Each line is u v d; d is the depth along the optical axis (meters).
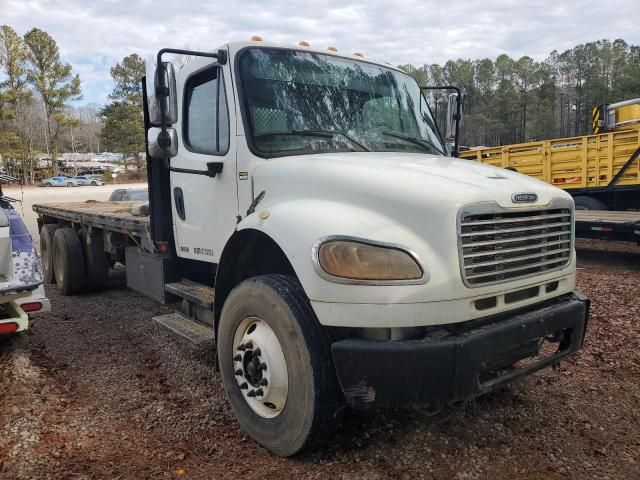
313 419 2.98
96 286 7.79
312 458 3.21
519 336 3.00
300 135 3.90
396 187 2.97
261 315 3.23
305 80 4.11
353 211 3.01
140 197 14.67
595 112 12.99
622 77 67.00
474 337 2.79
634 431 3.53
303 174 3.38
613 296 6.68
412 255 2.76
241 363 3.41
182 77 4.45
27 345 5.38
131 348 5.33
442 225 2.79
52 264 8.38
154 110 3.60
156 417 3.78
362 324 2.77
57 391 4.20
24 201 36.97
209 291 4.49
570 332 3.42
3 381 4.34
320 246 2.89
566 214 3.45
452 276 2.78
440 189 2.91
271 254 3.66
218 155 4.04
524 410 3.81
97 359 5.03
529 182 3.39
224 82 3.95
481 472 3.07
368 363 2.77
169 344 5.39
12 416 3.71
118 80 73.56
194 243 4.47
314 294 2.89
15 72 68.88
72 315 6.68
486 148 14.74
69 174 85.69
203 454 3.29
